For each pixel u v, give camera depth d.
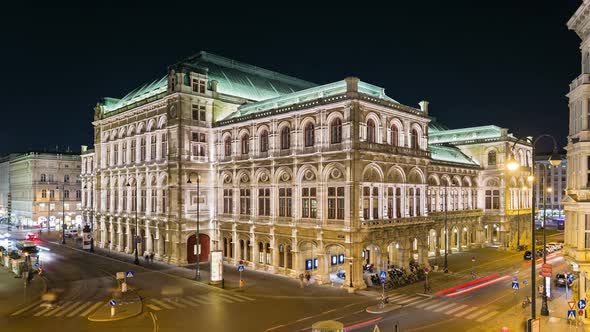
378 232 45.50
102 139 77.88
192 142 59.66
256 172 54.72
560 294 41.88
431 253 66.19
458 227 71.88
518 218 72.25
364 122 45.28
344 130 44.75
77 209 121.19
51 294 41.50
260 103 59.59
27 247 66.00
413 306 37.25
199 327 31.28
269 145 52.78
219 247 59.97
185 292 42.34
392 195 48.72
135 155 69.12
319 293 41.81
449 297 40.41
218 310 35.88
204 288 44.06
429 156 54.53
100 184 79.00
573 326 31.44
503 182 75.06
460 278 49.12
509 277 49.91
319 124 47.19
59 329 30.73
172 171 59.31
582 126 30.97
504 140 75.19
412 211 51.53
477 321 32.91
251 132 55.31
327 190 46.53
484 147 78.12
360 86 49.94
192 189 59.34
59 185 118.69
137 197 67.56
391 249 53.28
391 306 36.97
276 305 37.50
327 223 46.00
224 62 70.12
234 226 57.19
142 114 67.06
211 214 61.06
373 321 32.72
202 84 60.84
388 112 48.72
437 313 35.06
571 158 32.81
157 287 44.62
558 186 144.62
